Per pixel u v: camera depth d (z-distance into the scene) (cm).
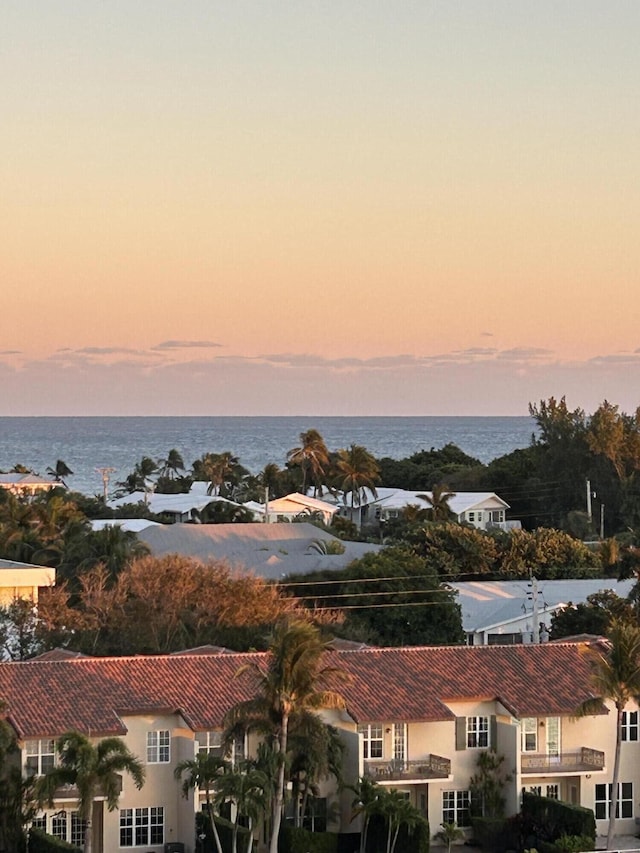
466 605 15362
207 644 12644
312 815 9131
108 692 9175
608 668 9288
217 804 8331
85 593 13475
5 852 8444
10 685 9150
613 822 9325
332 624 13462
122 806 8944
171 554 15588
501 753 9700
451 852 9331
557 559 17862
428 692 9656
